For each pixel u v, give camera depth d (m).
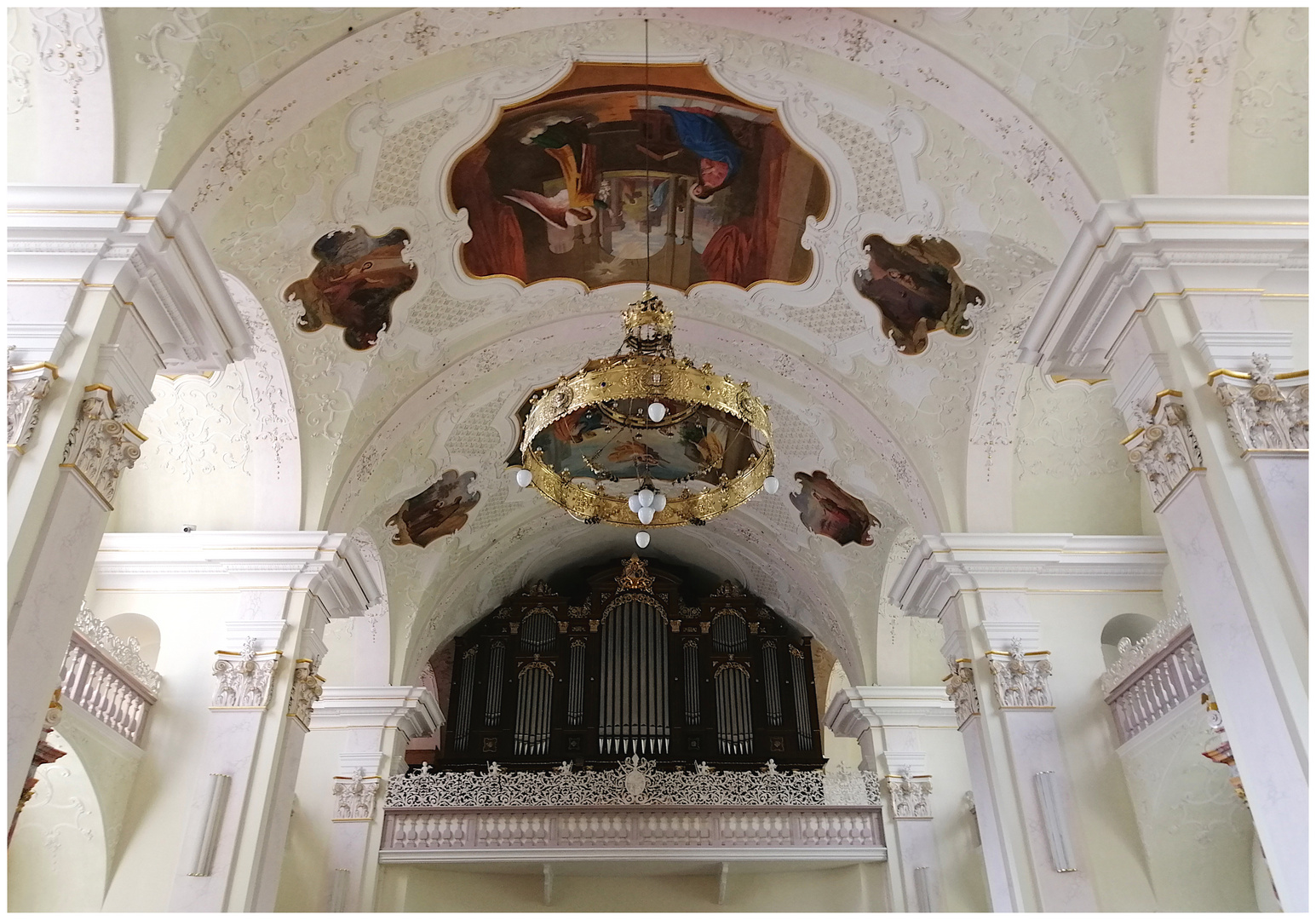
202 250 6.14
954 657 10.16
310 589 9.77
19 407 5.21
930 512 10.51
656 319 8.66
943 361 10.04
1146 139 6.50
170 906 8.02
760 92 8.32
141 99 6.16
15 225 5.61
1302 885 4.74
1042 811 8.81
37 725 5.01
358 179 8.38
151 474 10.37
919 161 8.31
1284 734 4.91
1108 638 10.70
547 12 7.39
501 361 11.55
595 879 14.98
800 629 18.73
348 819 13.37
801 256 10.01
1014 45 6.86
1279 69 6.39
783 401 12.03
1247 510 5.34
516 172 9.14
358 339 9.86
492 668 17.95
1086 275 6.44
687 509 9.38
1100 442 10.61
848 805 14.32
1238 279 6.01
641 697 17.52
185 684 9.77
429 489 12.73
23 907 8.58
